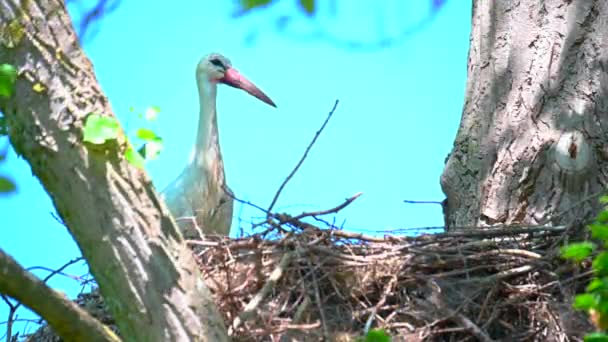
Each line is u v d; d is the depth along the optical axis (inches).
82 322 363.9
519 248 470.3
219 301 441.7
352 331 445.1
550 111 526.9
